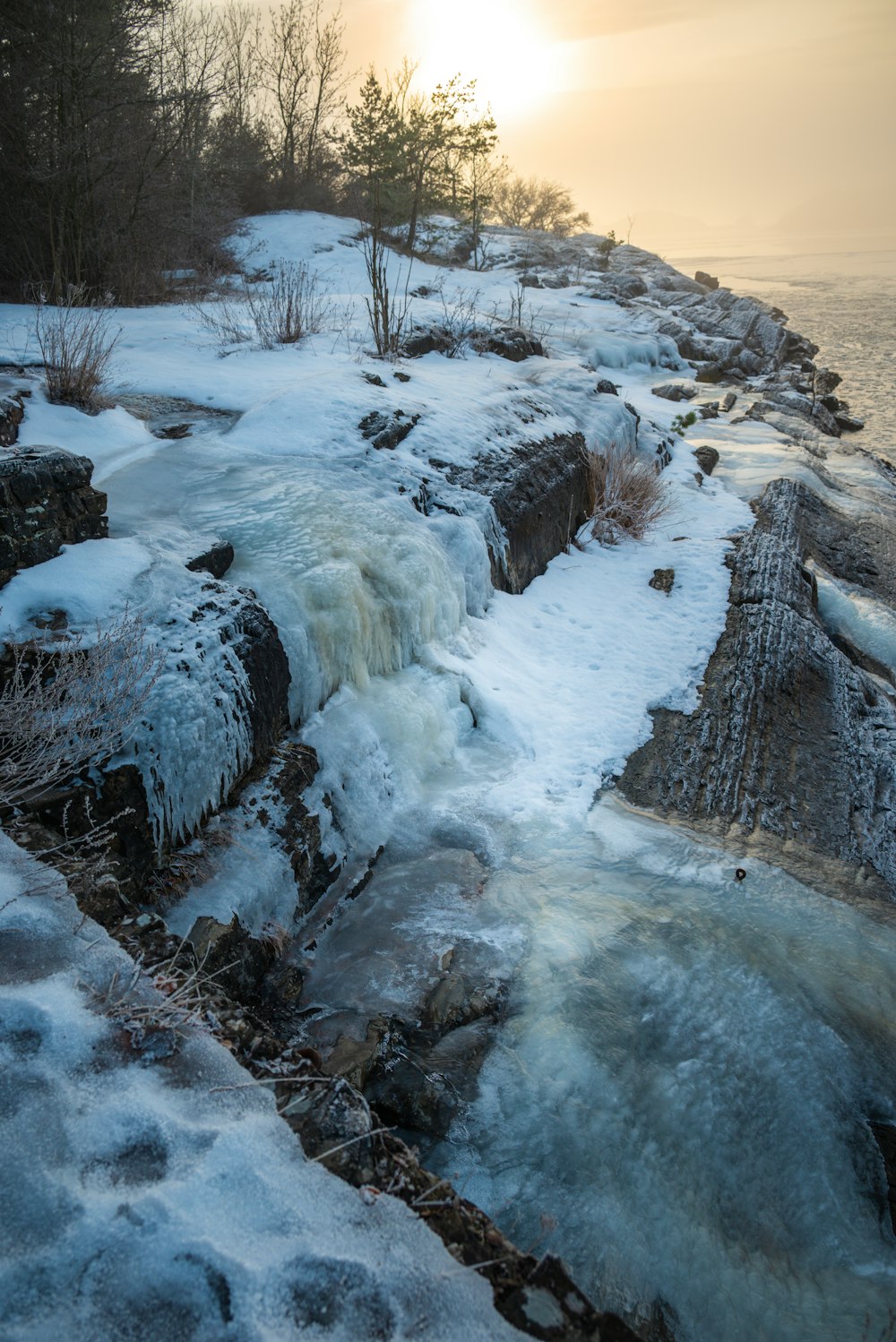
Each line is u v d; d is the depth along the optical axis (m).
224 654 4.71
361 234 26.47
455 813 5.75
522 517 8.66
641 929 4.86
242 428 7.88
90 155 14.41
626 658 7.86
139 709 3.96
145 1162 2.09
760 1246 3.51
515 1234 3.36
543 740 6.62
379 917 4.89
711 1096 4.02
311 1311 1.87
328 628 5.80
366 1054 3.89
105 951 2.71
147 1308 1.81
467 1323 1.94
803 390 21.95
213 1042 2.53
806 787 6.64
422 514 7.57
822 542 11.71
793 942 4.96
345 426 8.10
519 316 18.55
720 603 8.87
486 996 4.34
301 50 29.98
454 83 24.20
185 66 20.17
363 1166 2.30
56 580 4.54
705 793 6.34
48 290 14.28
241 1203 2.05
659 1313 3.21
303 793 5.12
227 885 4.31
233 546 5.97
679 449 14.05
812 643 8.40
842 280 71.75
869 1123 4.08
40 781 3.60
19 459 4.64
